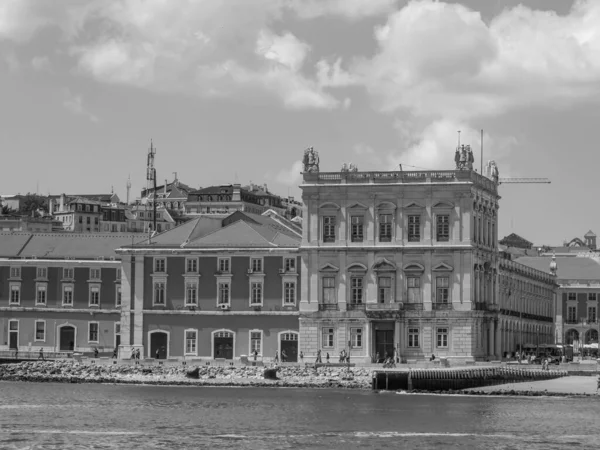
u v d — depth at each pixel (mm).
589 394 148250
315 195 182625
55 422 122562
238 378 164375
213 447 108375
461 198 179000
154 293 189375
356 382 158750
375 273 180500
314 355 181750
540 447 109625
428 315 178625
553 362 185625
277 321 184250
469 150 180750
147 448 107875
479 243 185125
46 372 170500
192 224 195750
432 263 179375
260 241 187125
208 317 186750
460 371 155250
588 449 108875
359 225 181875
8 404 137125
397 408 134000
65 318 198750
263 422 122688
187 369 167375
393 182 180375
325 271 182000
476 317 179750
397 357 178375
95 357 184250
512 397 147250
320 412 130125
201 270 187750
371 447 108750
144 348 189000
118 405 136500
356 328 180625
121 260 192750
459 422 122938
